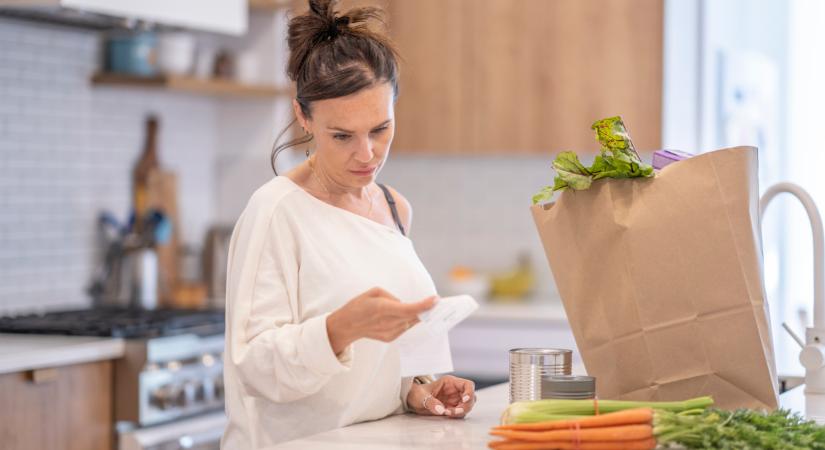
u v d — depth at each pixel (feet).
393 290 6.47
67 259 13.05
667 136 13.91
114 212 13.78
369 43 6.13
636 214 6.01
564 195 6.22
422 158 16.51
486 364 13.97
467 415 6.52
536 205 6.39
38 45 12.62
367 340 6.38
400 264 6.57
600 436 5.03
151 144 14.25
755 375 5.98
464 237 16.39
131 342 10.56
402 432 5.91
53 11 11.17
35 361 9.59
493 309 14.15
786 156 15.70
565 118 14.32
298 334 5.77
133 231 13.65
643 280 6.03
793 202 15.47
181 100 14.85
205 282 14.98
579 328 6.27
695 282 5.97
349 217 6.54
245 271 6.27
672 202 5.96
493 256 16.26
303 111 6.31
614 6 14.05
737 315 5.95
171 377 10.86
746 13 15.85
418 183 16.58
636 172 5.99
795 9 15.69
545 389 5.68
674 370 6.08
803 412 6.61
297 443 5.56
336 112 6.04
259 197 6.46
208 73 14.39
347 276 6.35
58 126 12.92
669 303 6.03
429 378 6.90
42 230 12.69
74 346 10.03
